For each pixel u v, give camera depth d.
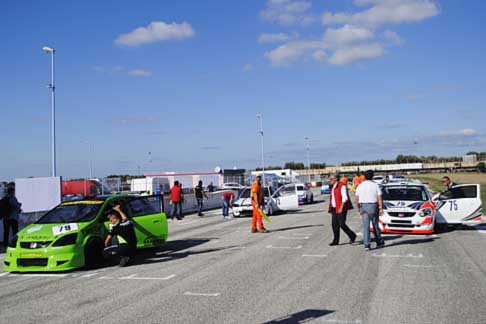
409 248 11.95
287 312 6.46
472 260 10.16
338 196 12.66
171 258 11.73
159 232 13.00
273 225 19.34
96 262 10.91
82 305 7.28
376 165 138.75
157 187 49.53
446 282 8.11
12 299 7.90
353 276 8.72
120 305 7.18
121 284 8.79
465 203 15.14
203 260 11.16
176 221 24.06
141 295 7.80
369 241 11.80
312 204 34.47
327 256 11.05
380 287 7.81
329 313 6.36
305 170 136.12
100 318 6.49
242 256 11.50
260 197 17.03
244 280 8.68
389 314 6.26
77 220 11.15
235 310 6.64
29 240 10.37
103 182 36.94
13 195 15.94
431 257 10.60
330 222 19.58
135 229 12.02
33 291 8.51
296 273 9.16
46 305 7.38
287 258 10.95
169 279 9.05
